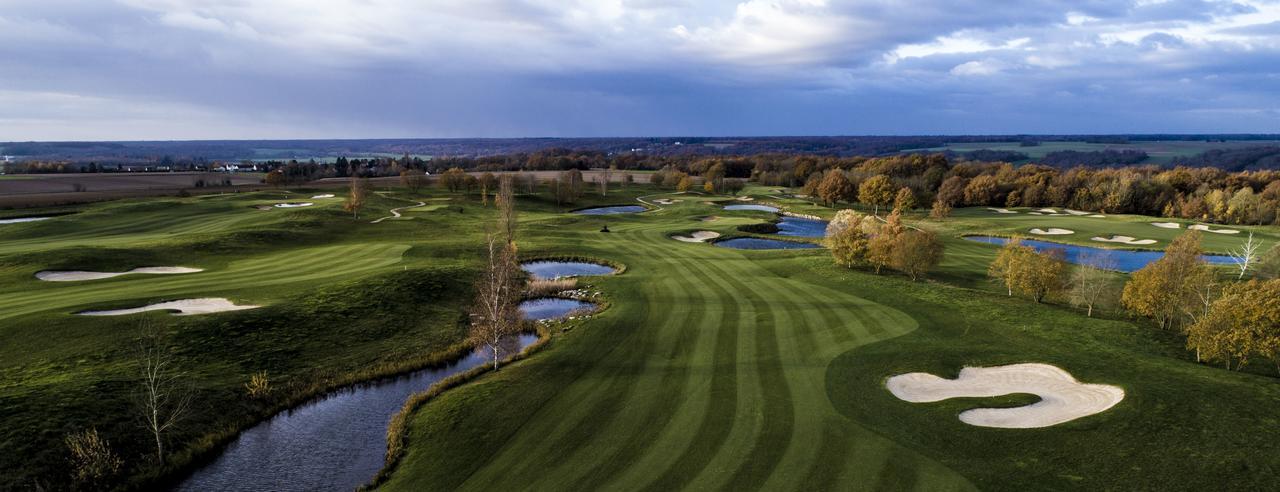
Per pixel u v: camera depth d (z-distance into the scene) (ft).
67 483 72.08
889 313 141.59
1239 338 102.06
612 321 140.05
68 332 112.06
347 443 87.15
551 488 72.08
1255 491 66.03
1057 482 69.77
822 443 80.38
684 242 261.44
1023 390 98.58
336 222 286.25
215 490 75.31
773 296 161.07
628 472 74.95
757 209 440.04
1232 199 378.73
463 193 472.44
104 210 294.66
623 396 97.55
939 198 411.34
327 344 121.49
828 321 136.46
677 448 80.18
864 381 101.55
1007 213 418.92
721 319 140.05
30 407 82.02
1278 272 184.03
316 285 153.17
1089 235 310.65
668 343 124.06
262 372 106.52
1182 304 127.75
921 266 180.75
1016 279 158.92
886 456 76.69
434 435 86.43
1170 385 92.63
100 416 83.35
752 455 77.82
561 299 168.96
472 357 124.16
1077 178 485.56
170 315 123.24
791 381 102.12
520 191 487.20
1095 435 79.00
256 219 278.67
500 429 87.35
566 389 101.04
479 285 141.69
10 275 155.22
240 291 145.69
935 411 89.30
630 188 560.20
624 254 228.84
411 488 73.77
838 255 199.11
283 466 80.84
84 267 166.71
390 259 194.08
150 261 181.27
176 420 86.69
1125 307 147.43
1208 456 72.64
